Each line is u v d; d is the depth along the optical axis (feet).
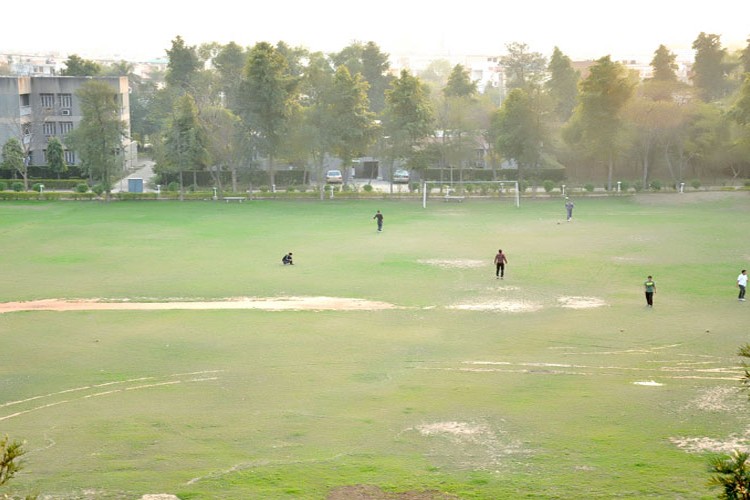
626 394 94.58
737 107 304.91
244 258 187.62
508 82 614.75
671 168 346.95
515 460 75.36
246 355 113.19
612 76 320.91
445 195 314.14
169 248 200.64
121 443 80.07
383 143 334.85
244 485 70.03
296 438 81.56
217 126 318.24
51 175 353.92
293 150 322.14
